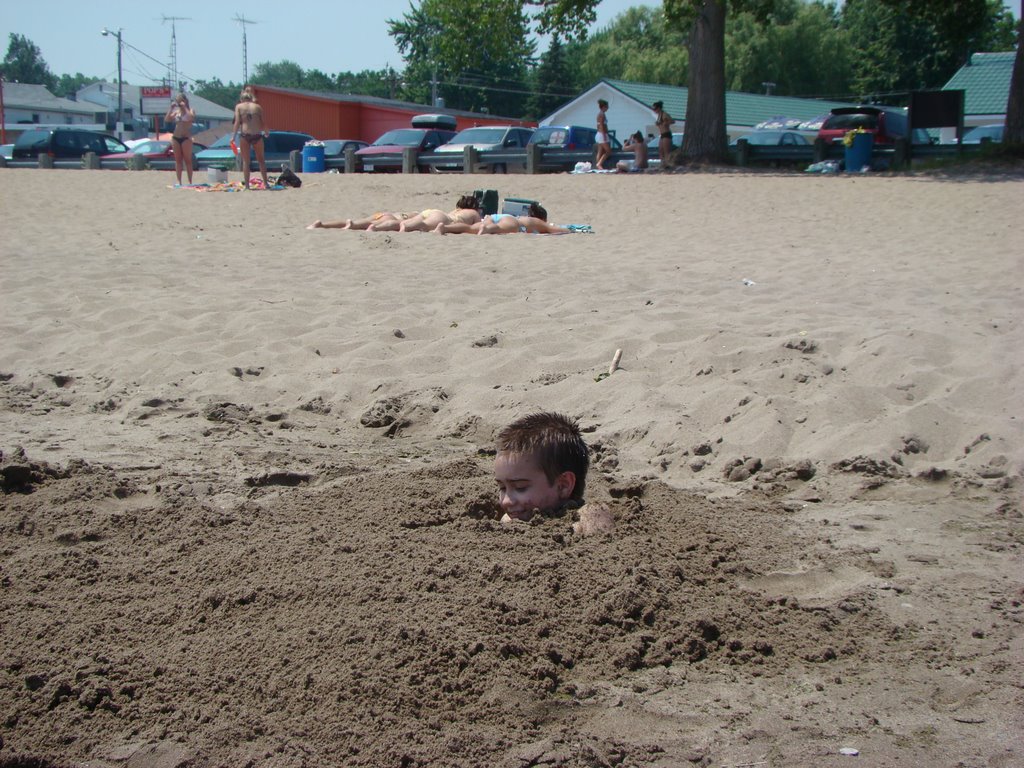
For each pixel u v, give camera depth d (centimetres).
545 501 482
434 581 391
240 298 1027
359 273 1209
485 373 762
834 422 634
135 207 2047
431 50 9781
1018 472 558
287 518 481
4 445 615
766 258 1370
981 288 1060
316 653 347
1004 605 414
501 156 3078
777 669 364
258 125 2453
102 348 847
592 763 305
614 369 751
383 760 300
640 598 390
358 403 723
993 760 310
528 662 353
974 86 5491
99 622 376
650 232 1738
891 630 392
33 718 321
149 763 299
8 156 4125
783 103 6406
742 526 495
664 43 9588
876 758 311
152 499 522
